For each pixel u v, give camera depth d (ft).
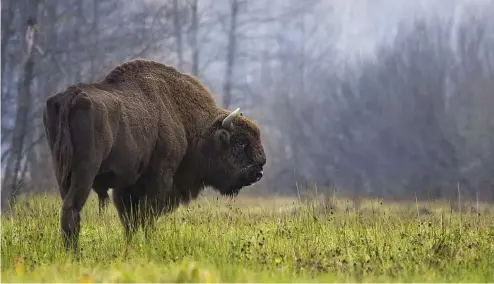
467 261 111.65
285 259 113.39
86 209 165.27
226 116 146.82
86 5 413.59
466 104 473.26
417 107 482.28
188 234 125.49
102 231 138.10
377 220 148.87
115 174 127.65
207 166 146.20
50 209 147.23
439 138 458.09
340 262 111.55
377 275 106.63
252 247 121.90
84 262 113.29
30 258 114.01
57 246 119.55
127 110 129.59
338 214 173.58
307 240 125.08
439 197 346.13
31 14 305.12
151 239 124.88
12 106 349.41
